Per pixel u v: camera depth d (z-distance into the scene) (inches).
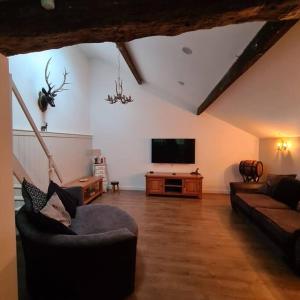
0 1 55.9
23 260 97.0
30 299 75.2
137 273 89.7
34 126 118.8
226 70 107.8
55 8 53.9
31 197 90.6
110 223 96.3
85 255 68.2
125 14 51.7
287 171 165.6
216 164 228.1
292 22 56.9
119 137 239.1
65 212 98.7
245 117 172.4
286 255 95.1
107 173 240.5
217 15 49.4
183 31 56.1
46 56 163.6
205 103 176.7
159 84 214.5
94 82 239.0
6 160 54.2
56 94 172.9
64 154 185.3
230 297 76.6
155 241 118.3
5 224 54.2
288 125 140.5
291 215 111.3
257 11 48.2
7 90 54.3
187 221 147.6
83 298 70.7
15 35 56.7
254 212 124.6
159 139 230.5
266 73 92.6
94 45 203.9
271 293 78.6
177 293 78.3
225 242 117.4
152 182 214.2
